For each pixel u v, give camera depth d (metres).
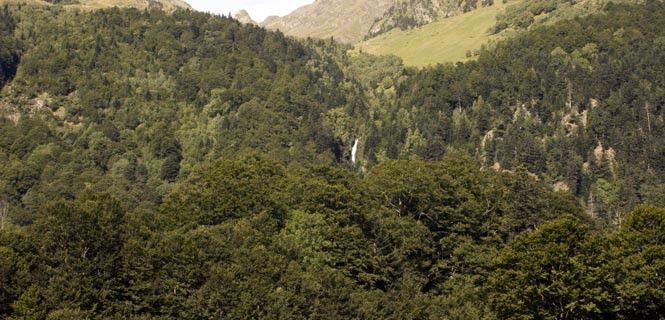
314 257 96.12
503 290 82.88
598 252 80.62
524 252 82.62
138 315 76.44
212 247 85.19
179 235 85.12
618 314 78.25
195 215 102.38
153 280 79.25
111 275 78.50
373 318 84.38
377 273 101.44
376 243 105.69
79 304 72.69
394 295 92.19
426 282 104.69
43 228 80.38
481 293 95.69
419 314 87.81
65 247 78.25
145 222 93.06
